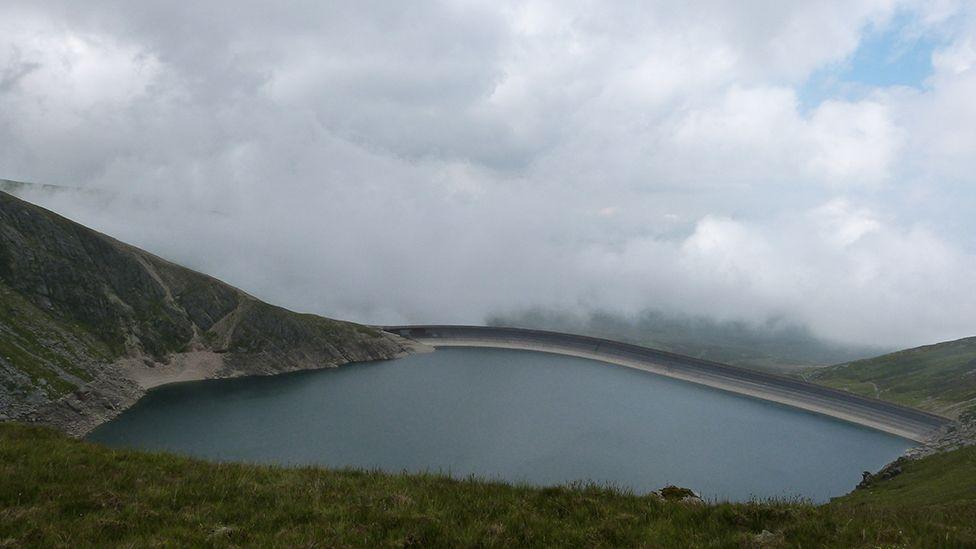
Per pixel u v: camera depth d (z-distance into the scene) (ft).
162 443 554.05
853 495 271.90
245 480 60.90
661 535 47.39
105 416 606.55
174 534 45.09
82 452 69.46
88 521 47.06
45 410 548.31
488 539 45.73
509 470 570.87
